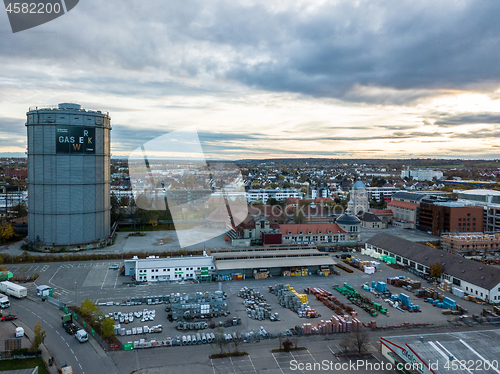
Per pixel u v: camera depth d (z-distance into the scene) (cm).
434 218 17112
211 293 8938
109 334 6438
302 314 7788
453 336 6256
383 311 7981
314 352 6294
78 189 13175
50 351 6222
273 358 6081
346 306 8188
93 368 5731
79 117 13050
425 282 10225
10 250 13088
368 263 11631
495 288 8662
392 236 13400
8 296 8719
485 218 17238
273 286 9719
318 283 10031
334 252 13638
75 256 11969
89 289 9275
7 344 6134
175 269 10125
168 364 5869
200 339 6562
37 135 12788
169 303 8438
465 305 8575
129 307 8162
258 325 7325
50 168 12838
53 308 8031
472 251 13575
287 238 14488
